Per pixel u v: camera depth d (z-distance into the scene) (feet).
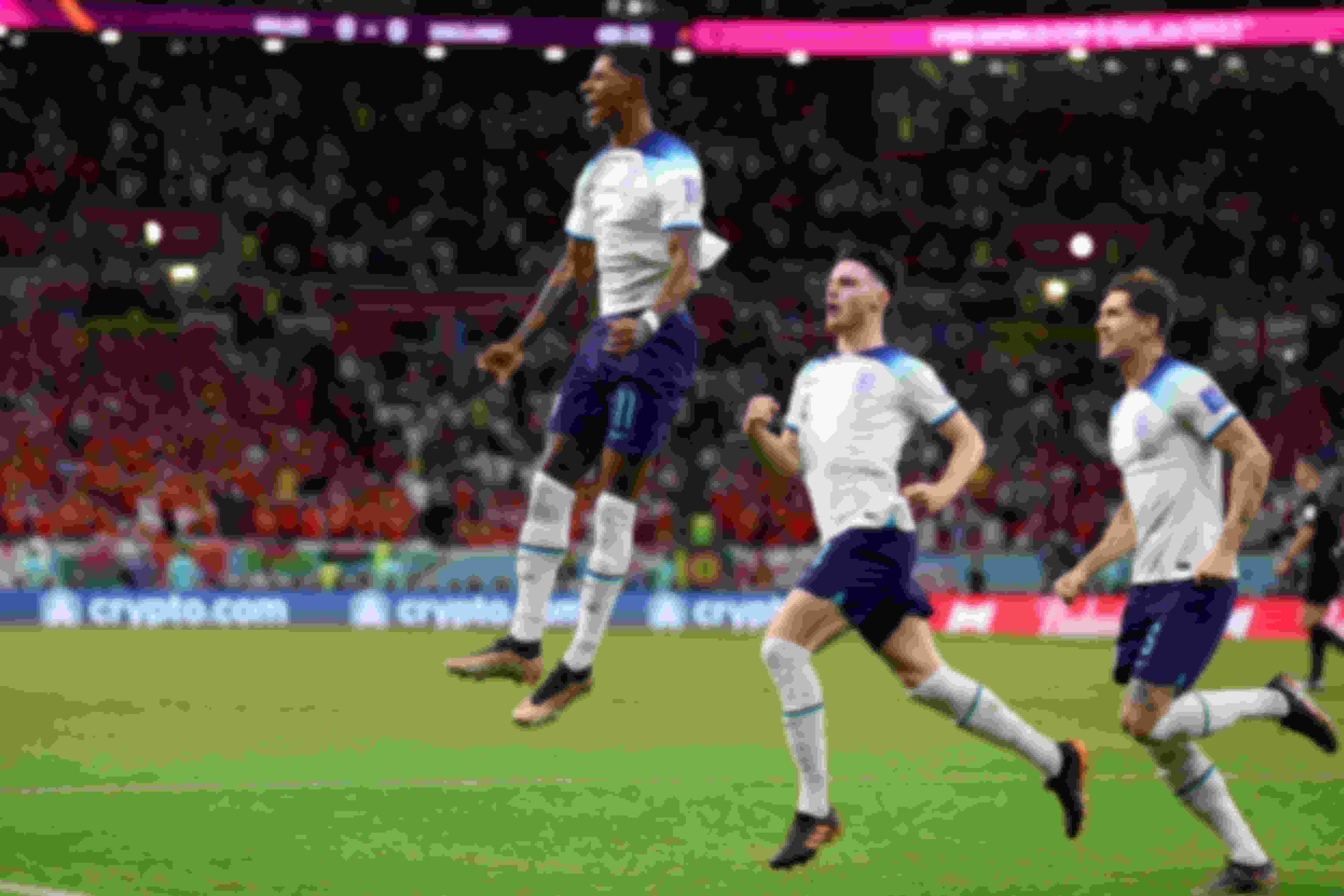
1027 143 136.87
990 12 124.36
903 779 35.35
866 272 24.95
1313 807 31.73
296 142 132.16
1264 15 103.55
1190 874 25.32
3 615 86.58
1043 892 23.94
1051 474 117.91
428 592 92.84
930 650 24.45
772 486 113.70
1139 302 25.29
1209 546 24.72
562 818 29.76
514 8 123.95
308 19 103.55
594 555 29.63
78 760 36.63
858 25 107.76
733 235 134.62
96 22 101.04
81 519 100.58
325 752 38.50
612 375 29.27
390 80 134.21
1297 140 134.82
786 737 24.91
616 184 29.53
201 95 131.54
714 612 93.45
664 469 117.91
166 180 128.77
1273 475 122.93
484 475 115.55
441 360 126.00
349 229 130.11
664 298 28.07
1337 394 128.16
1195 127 135.95
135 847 26.22
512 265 131.34
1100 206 135.44
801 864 23.94
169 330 122.01
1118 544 26.27
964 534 108.27
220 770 35.32
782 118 137.08
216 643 76.02
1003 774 36.14
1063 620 91.61
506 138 134.51
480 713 47.34
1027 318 131.75
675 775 35.47
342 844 26.94
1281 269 134.41
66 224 123.13
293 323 124.88
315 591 91.81
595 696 53.36
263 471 112.57
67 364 118.93
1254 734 42.63
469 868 25.09
